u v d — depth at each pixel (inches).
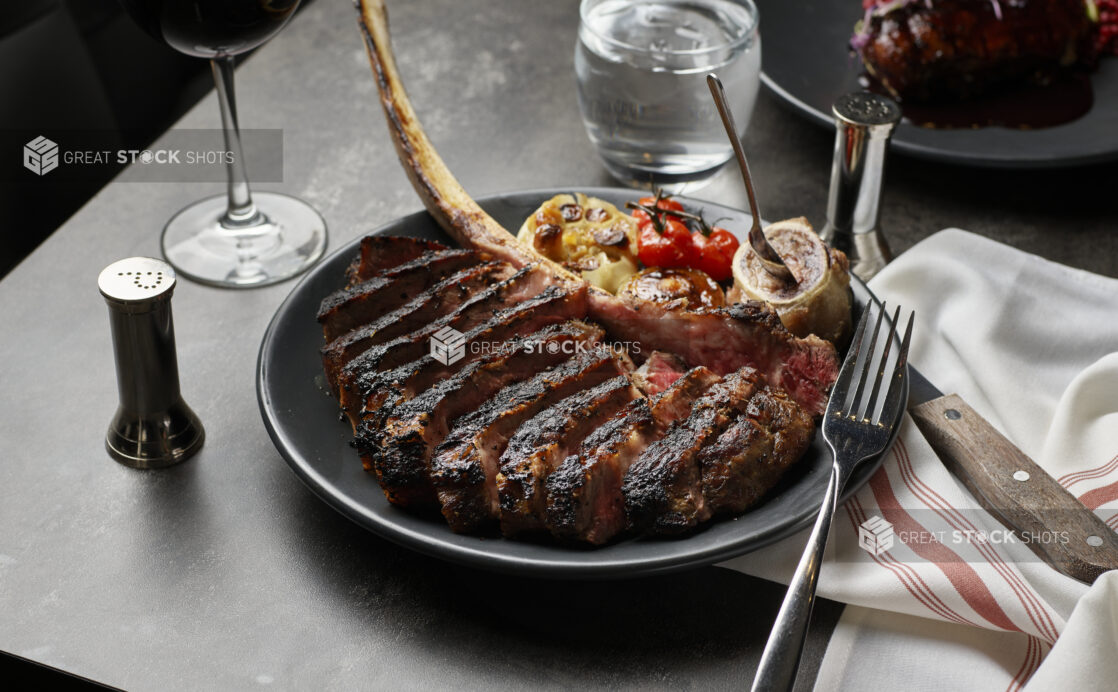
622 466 44.6
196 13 53.3
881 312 53.5
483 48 86.6
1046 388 55.6
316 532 48.0
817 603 44.9
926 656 42.1
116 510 49.1
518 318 51.4
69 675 42.1
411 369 48.7
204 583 45.6
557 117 78.9
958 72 72.1
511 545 42.9
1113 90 73.7
